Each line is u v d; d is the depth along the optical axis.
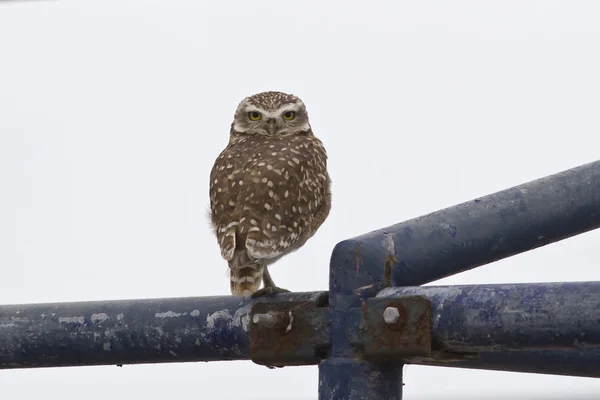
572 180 7.15
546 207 6.97
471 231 6.67
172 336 6.79
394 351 5.91
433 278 6.58
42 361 7.15
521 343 5.67
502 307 5.66
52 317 7.07
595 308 5.45
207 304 6.77
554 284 5.64
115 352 6.95
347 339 6.12
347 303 6.16
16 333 7.07
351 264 6.19
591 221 7.21
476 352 6.11
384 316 5.91
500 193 6.98
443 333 5.84
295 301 6.33
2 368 7.26
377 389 6.08
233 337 6.64
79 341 6.98
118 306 6.97
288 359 6.32
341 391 6.11
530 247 7.07
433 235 6.51
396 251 6.30
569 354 7.48
